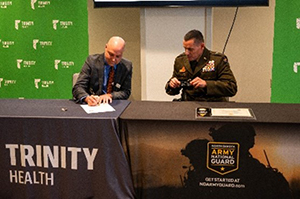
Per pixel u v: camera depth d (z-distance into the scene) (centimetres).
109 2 405
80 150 207
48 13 408
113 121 203
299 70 398
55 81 421
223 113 211
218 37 416
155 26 409
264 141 198
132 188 211
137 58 429
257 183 204
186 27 406
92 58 299
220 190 207
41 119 206
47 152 210
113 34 427
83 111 219
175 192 210
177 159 206
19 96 427
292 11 389
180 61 318
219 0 393
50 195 214
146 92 423
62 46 413
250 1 391
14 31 414
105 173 207
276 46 398
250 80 422
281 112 215
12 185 216
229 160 203
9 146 211
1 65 422
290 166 199
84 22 406
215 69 305
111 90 304
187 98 306
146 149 207
